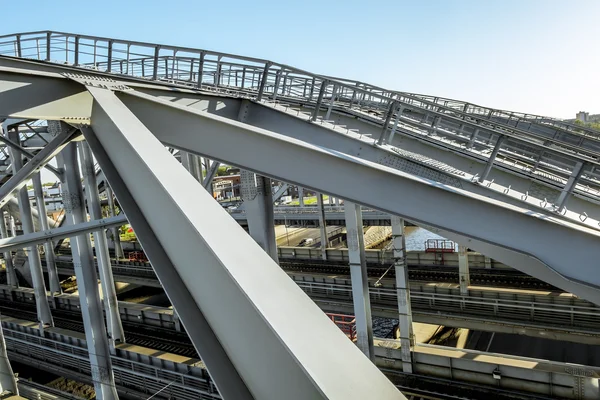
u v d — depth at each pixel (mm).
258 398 1399
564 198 5090
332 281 19594
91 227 7957
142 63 9117
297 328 1160
